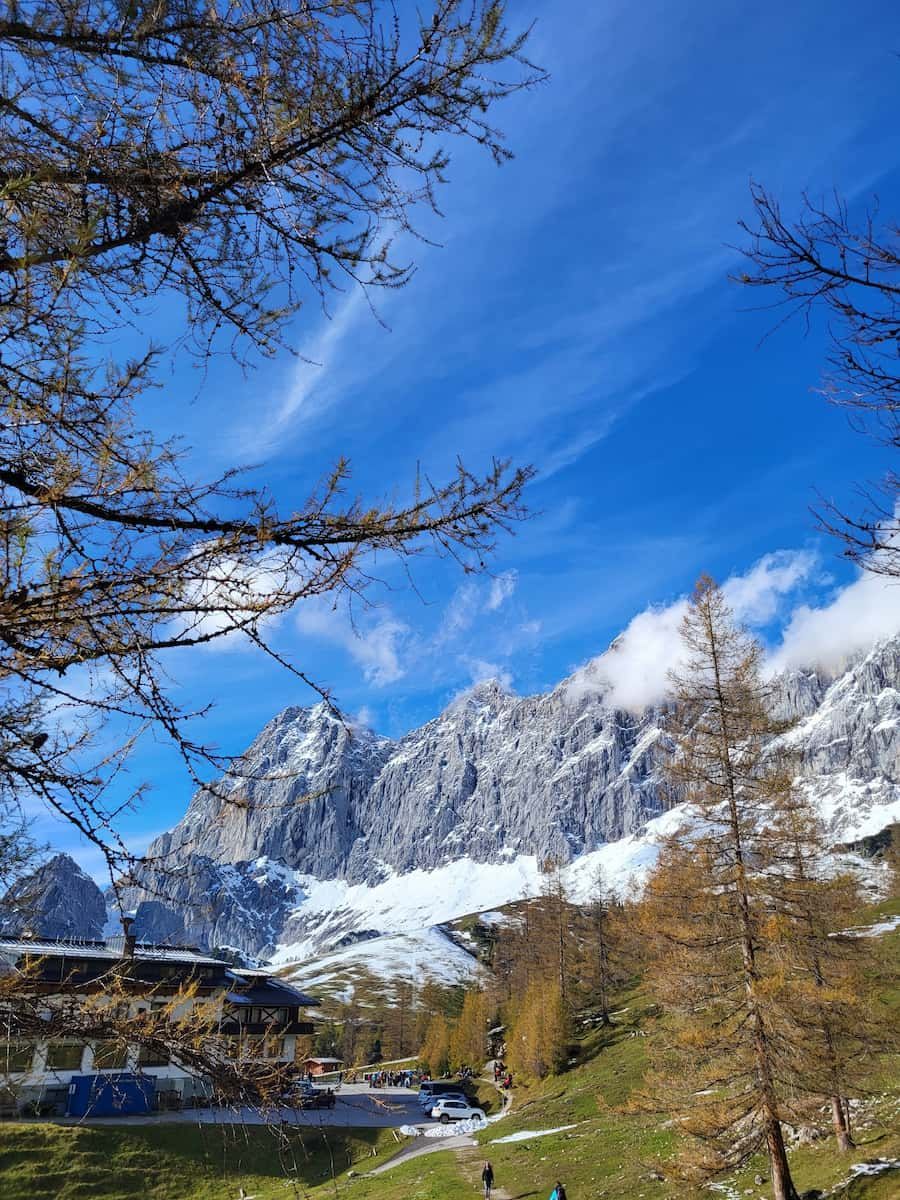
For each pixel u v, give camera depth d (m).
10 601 2.78
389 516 3.22
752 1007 17.31
